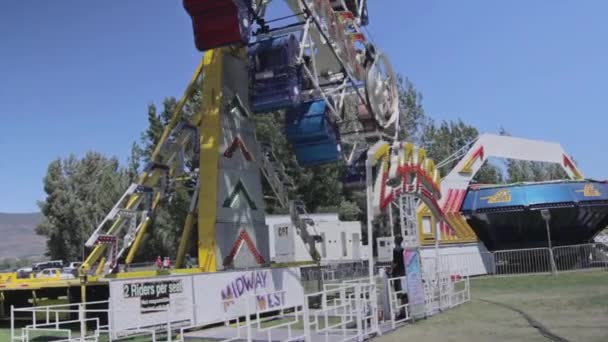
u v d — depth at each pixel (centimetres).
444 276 1573
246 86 1770
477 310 1426
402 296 1314
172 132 1669
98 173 6525
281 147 4909
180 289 1305
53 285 1411
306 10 1612
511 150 3080
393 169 1395
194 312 1327
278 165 1995
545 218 2614
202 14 1456
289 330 945
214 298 1389
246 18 1490
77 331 1385
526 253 2798
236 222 1661
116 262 1507
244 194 1719
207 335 1230
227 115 1677
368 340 1024
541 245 2944
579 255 2797
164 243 5056
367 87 2017
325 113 1855
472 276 2748
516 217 2822
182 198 4091
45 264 5253
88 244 1442
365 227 5509
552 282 2177
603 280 2138
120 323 1159
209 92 1653
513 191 2819
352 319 1184
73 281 1389
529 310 1379
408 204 1650
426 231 2672
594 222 2928
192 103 4481
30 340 1271
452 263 2712
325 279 3047
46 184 6312
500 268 2841
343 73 1975
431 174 1683
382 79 2198
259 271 1570
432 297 1407
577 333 1013
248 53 1703
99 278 1341
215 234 1558
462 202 2889
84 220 6081
